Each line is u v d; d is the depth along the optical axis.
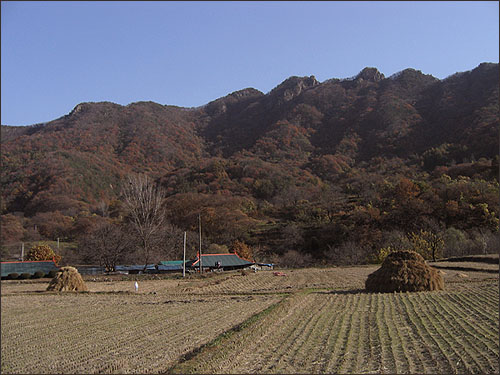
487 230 57.16
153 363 10.67
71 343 13.20
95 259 51.34
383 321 14.89
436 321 14.70
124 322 16.39
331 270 43.44
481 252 53.00
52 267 45.31
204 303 21.20
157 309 19.48
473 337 12.30
